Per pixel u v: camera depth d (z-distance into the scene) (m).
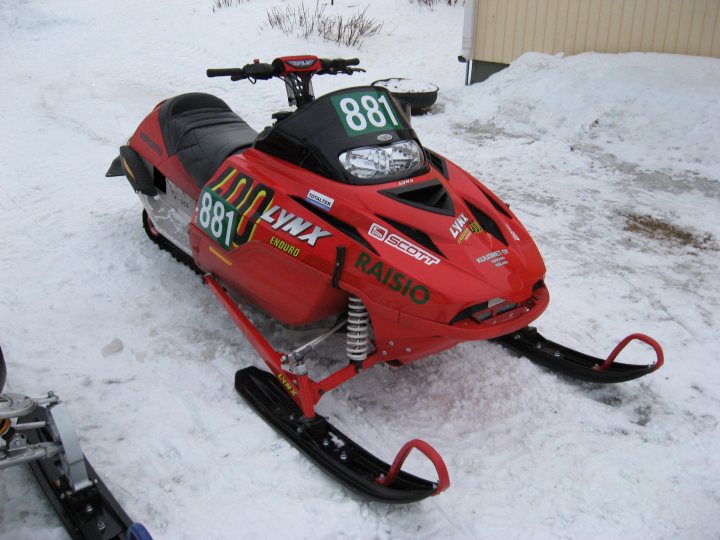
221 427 3.14
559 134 7.54
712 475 3.00
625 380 3.42
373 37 11.80
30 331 3.81
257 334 3.30
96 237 4.93
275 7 13.53
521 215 5.64
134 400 3.29
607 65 8.18
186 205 4.26
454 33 11.95
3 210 5.36
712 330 4.12
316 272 2.97
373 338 3.19
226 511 2.69
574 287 4.57
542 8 8.88
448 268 2.83
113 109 8.29
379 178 3.07
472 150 7.18
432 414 3.31
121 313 4.03
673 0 8.00
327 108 3.15
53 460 2.77
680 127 7.00
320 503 2.74
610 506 2.80
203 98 4.63
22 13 13.99
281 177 3.23
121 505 2.69
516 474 2.96
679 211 5.75
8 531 2.54
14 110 8.19
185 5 14.59
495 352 3.81
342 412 3.29
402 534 2.64
